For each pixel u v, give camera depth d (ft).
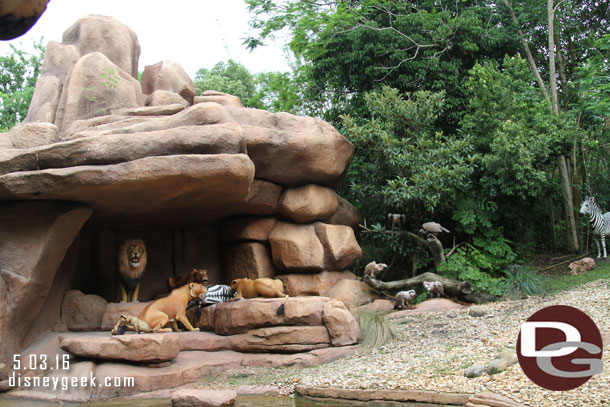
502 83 40.68
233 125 26.99
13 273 24.85
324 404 20.15
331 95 51.24
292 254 34.68
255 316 27.94
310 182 35.53
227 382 24.29
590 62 41.50
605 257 38.65
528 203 40.50
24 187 24.29
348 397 20.57
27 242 25.29
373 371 22.84
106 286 32.83
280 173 33.88
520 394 17.56
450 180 36.78
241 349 27.96
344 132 40.09
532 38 51.03
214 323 29.81
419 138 38.22
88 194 25.45
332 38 45.83
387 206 40.47
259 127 31.99
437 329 28.30
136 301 30.68
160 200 28.22
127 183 24.66
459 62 44.96
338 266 35.91
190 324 30.04
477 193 40.09
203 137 25.95
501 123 38.06
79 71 33.47
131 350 23.44
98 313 29.45
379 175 39.63
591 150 42.73
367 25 44.06
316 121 34.40
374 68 44.16
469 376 20.08
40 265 25.34
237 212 35.24
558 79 53.26
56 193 24.66
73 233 26.91
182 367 24.75
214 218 35.94
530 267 38.81
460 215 38.47
